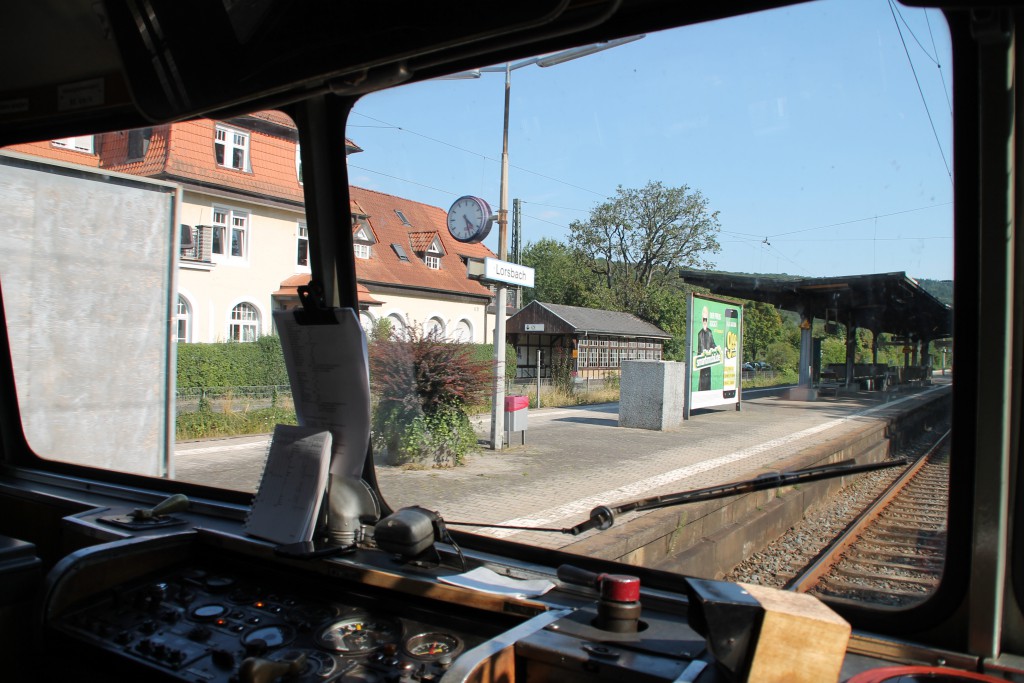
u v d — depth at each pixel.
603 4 1.22
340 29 1.26
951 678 1.05
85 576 1.66
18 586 1.72
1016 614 1.14
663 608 1.38
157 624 1.56
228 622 1.55
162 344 3.08
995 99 1.06
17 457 2.81
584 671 1.16
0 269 2.83
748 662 1.02
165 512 2.09
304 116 1.97
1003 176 1.07
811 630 1.00
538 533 1.78
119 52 1.47
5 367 2.77
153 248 2.92
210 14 1.38
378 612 1.56
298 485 1.80
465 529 1.89
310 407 1.86
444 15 1.15
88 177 2.80
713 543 1.68
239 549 1.81
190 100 1.45
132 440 2.97
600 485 2.89
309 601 1.64
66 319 2.98
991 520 1.12
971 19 1.03
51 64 2.30
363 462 1.78
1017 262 1.09
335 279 2.08
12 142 2.68
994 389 1.10
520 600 1.42
